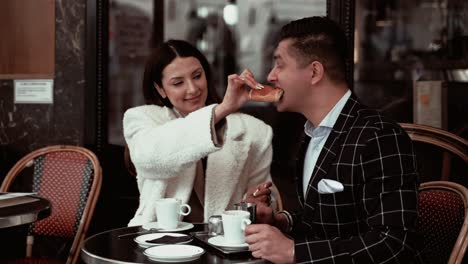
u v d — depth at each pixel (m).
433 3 3.29
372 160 1.62
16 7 3.47
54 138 3.41
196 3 3.71
